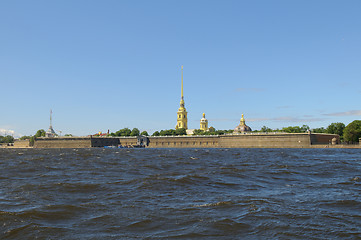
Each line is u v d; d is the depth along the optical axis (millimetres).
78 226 15859
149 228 15445
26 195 23984
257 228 15242
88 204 20734
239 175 34875
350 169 41562
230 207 19484
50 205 20391
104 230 15188
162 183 28922
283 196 23016
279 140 185875
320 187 27141
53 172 39750
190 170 41000
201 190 25781
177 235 14352
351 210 18672
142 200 21938
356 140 167500
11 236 14367
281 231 14750
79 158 72062
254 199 21812
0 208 19547
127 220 16844
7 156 86500
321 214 17719
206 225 15773
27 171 41125
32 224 16078
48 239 13961
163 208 19453
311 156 77500
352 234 14320
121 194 24188
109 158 71562
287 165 47188
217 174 35562
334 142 169875
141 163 54188
